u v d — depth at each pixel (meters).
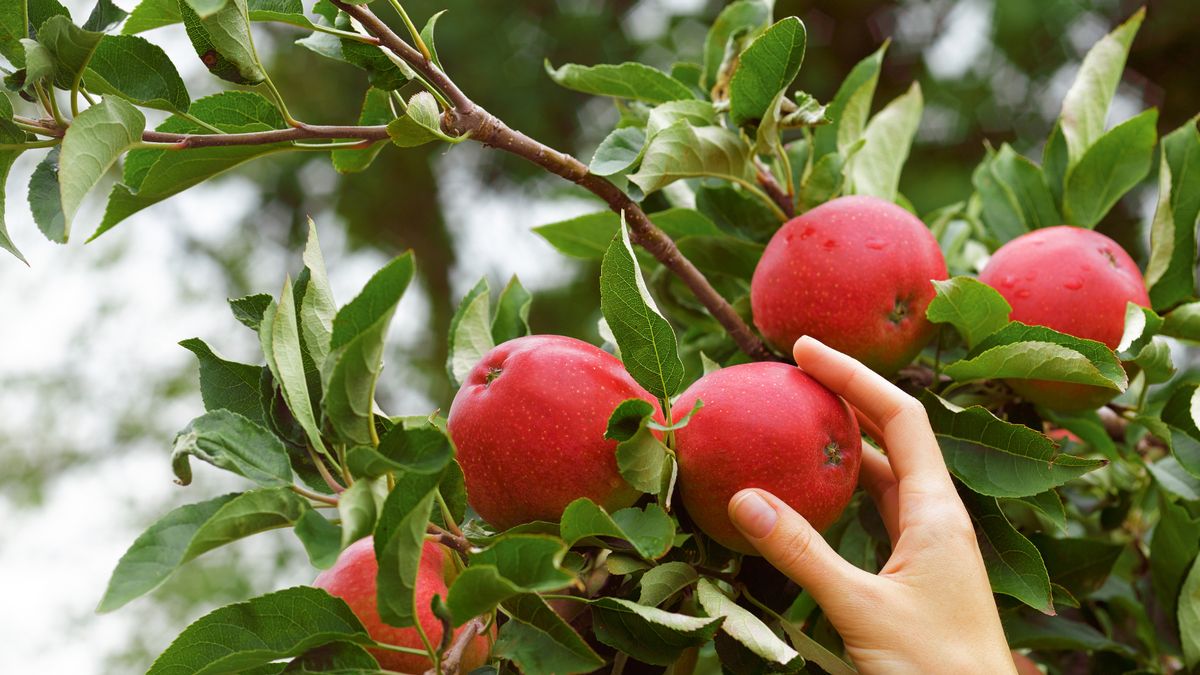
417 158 3.37
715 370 0.92
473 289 0.97
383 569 0.78
